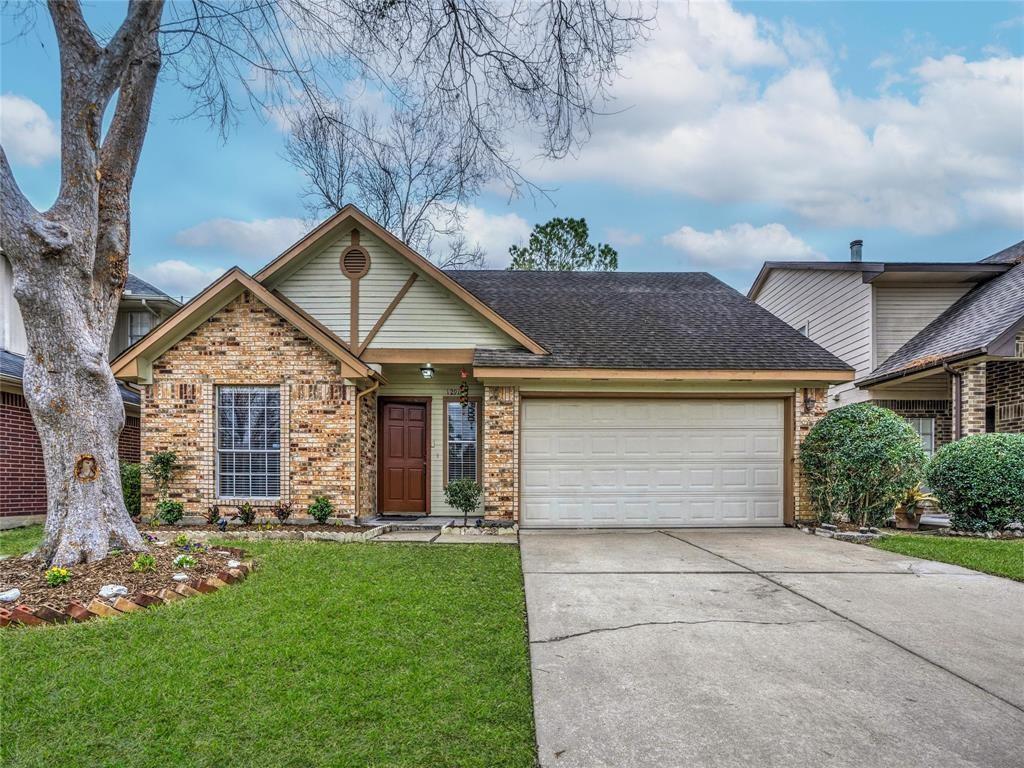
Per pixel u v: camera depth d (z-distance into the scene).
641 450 10.66
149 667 3.90
